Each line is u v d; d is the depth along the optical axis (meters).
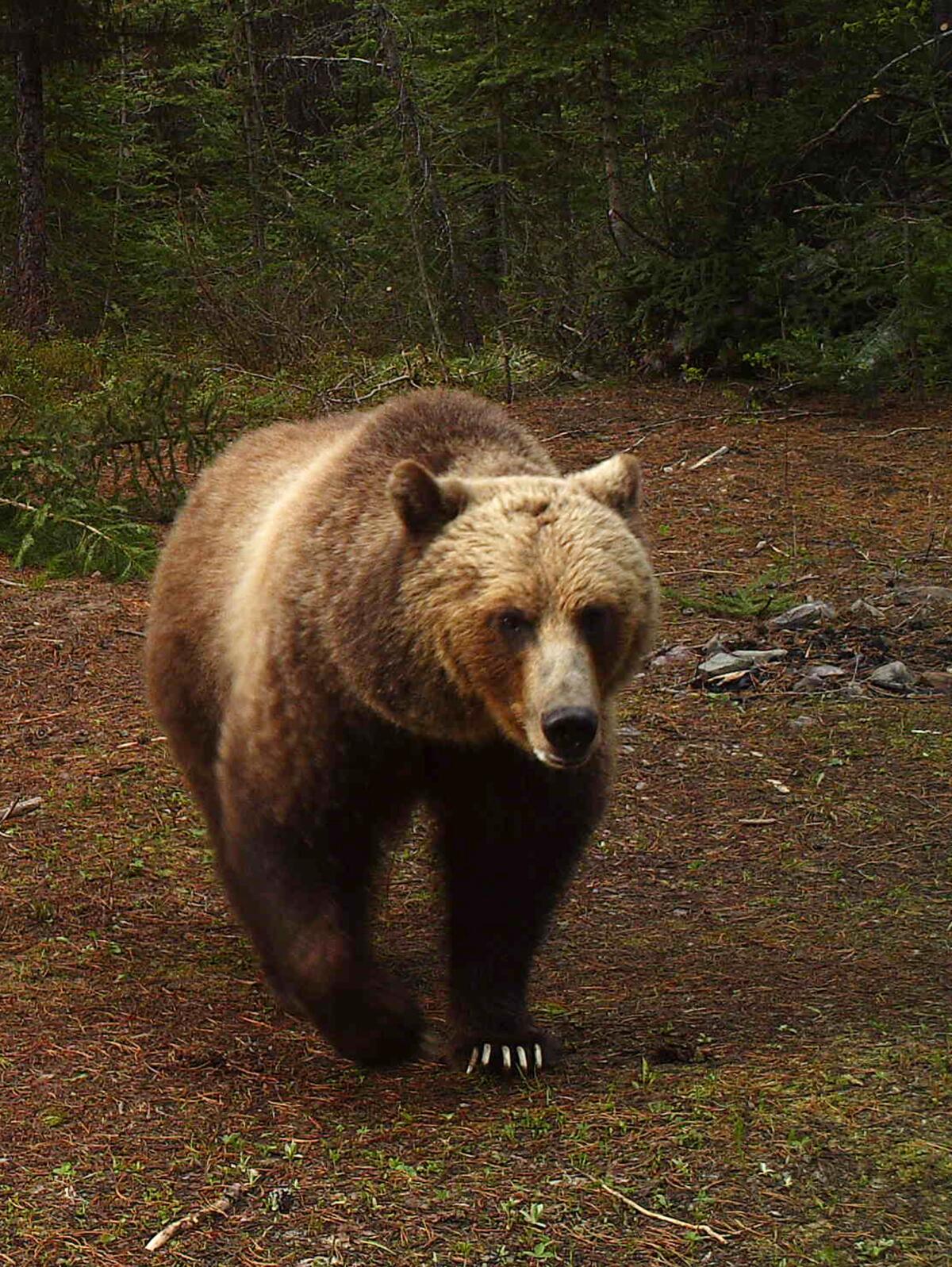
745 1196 5.33
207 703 7.34
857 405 20.08
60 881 8.38
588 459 17.88
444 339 25.95
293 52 38.47
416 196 28.34
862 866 8.90
